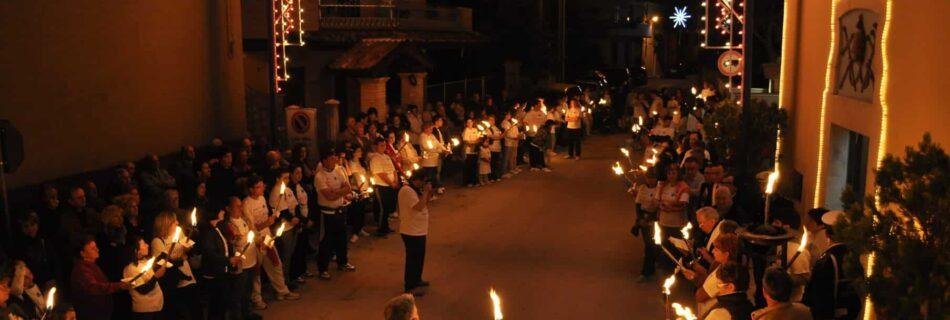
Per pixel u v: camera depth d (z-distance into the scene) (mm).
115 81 15125
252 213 11414
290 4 19781
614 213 18375
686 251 10375
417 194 12641
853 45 11125
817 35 13445
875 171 6543
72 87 13836
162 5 16797
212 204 12977
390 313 6480
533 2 39844
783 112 15688
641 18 64938
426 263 14219
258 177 11523
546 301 12141
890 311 6266
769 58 31344
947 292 6023
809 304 7820
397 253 15000
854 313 7746
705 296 7902
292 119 17906
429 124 20250
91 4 14367
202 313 10711
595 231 16609
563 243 15633
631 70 47812
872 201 6508
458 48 35344
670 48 71438
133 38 15727
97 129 14578
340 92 27891
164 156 16750
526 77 39688
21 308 8203
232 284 10852
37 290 8734
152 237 10461
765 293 6395
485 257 14625
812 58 13781
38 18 13000
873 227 6445
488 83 37562
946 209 6008
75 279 8961
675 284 12758
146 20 16188
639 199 13164
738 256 8086
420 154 21859
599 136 33656
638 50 66375
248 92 23203
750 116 15766
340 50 27156
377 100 25828
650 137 19719
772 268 6383
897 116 9047
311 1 26203
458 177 23281
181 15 17656
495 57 39562
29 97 12789
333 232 13367
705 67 47656
